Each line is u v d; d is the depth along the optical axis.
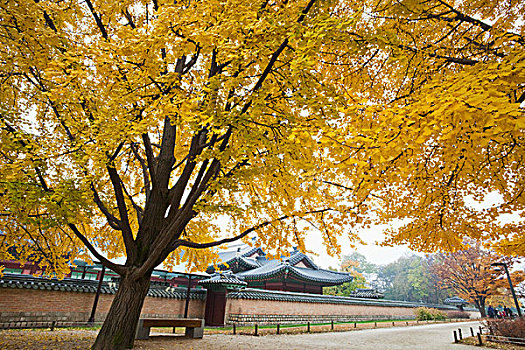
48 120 7.52
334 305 23.94
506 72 3.05
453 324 26.58
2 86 6.43
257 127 4.78
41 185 5.54
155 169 8.21
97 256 6.60
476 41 5.70
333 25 3.75
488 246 5.78
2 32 4.62
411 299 67.44
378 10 5.56
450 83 3.22
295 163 4.36
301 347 10.12
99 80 6.16
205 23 4.14
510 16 5.61
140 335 9.38
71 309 12.81
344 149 3.56
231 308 17.25
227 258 31.55
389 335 15.66
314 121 4.00
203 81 6.19
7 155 6.01
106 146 5.23
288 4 5.08
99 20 6.61
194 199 6.52
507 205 5.52
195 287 19.80
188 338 10.61
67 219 5.08
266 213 7.81
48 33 4.64
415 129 2.99
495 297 40.34
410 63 5.96
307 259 30.41
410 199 6.95
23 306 11.65
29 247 8.91
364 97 7.12
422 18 5.50
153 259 6.50
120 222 7.17
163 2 4.59
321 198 7.36
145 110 4.58
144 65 4.42
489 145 5.06
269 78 5.01
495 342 13.45
